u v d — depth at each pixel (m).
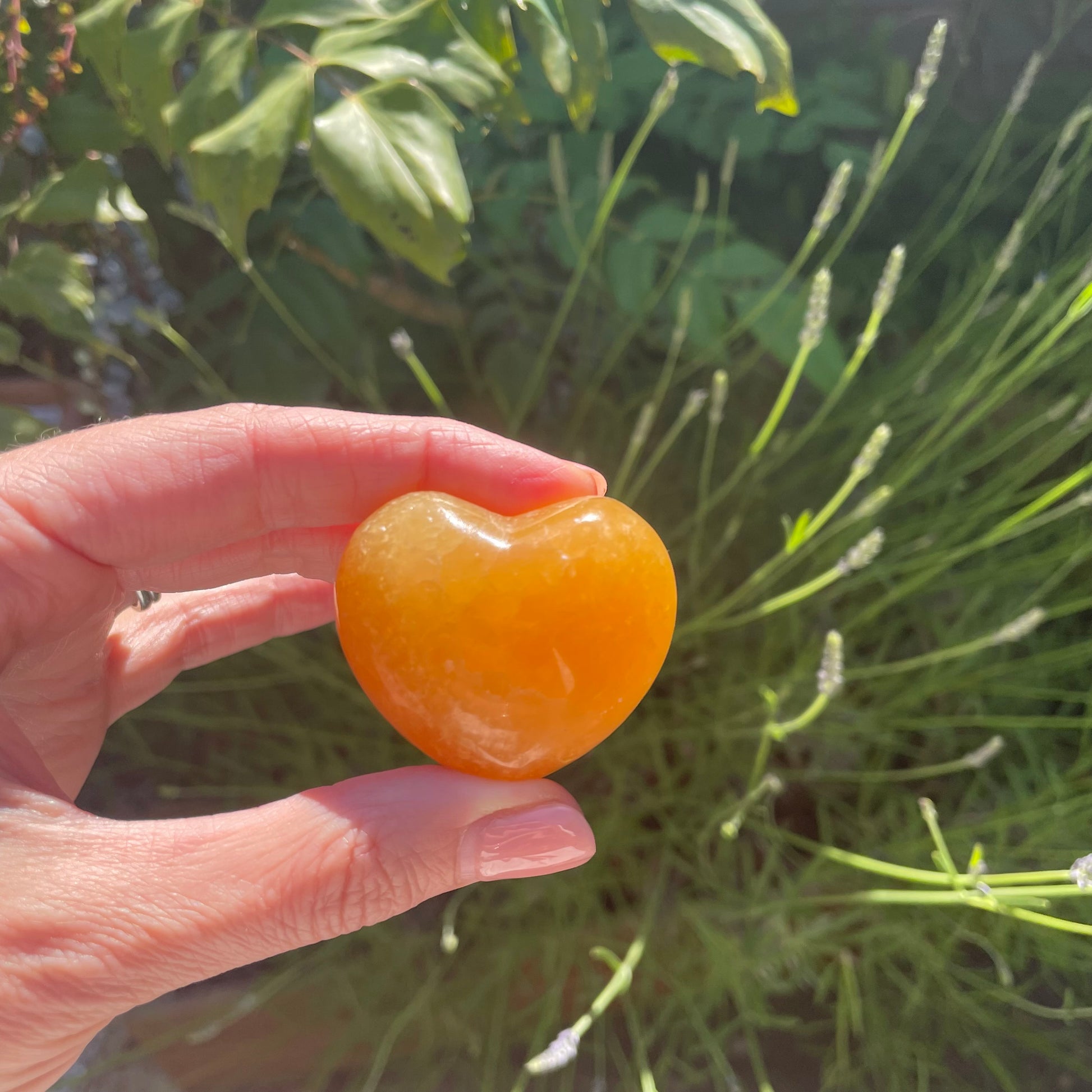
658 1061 0.25
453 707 0.13
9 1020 0.13
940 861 0.18
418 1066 0.24
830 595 0.25
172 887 0.13
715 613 0.23
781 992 0.25
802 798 0.27
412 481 0.17
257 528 0.18
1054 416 0.22
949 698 0.27
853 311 0.29
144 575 0.19
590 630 0.13
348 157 0.15
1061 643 0.27
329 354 0.27
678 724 0.27
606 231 0.26
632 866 0.26
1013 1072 0.24
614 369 0.29
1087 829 0.23
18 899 0.13
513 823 0.14
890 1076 0.23
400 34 0.16
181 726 0.28
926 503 0.28
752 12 0.17
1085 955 0.23
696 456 0.28
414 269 0.28
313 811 0.14
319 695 0.27
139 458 0.16
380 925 0.25
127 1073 0.24
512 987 0.25
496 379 0.28
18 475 0.16
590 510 0.14
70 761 0.18
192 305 0.25
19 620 0.15
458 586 0.13
